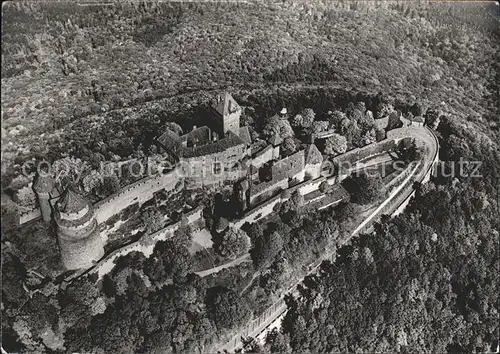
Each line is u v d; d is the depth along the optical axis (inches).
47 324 7519.7
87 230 7628.0
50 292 7672.2
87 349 7313.0
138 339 7406.5
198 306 7790.4
